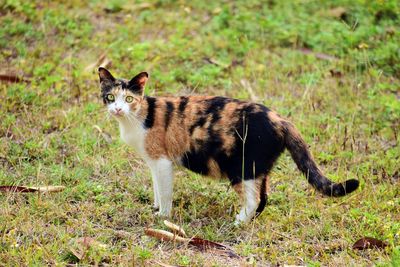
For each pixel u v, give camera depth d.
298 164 7.54
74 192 8.21
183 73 11.23
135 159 9.15
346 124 10.01
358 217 7.83
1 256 6.77
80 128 9.70
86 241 7.02
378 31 12.24
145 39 12.59
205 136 7.64
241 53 12.08
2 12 12.95
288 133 7.55
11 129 9.58
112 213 7.93
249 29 12.73
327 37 12.27
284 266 6.86
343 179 8.70
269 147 7.51
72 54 11.87
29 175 8.59
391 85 11.07
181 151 7.84
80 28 12.74
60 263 6.68
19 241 7.16
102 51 11.96
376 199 8.22
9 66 11.34
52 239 7.20
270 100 10.65
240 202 8.13
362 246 7.27
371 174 8.79
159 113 7.79
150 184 8.71
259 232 7.60
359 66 11.58
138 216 7.91
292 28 12.76
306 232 7.59
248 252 7.16
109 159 9.07
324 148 9.50
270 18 13.03
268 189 8.22
